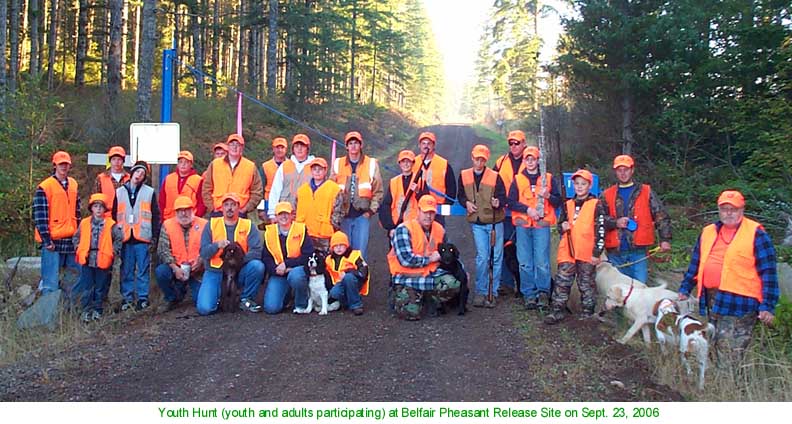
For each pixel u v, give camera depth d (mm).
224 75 35812
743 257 5301
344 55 42562
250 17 28828
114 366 5684
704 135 14773
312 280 7457
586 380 5328
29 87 11523
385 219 7922
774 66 12008
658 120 15023
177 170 8602
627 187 7000
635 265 7109
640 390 5129
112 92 17266
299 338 6500
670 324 5695
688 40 14883
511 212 7824
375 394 4977
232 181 8078
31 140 10922
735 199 5297
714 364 5355
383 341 6395
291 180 8250
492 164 27531
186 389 5094
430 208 7203
